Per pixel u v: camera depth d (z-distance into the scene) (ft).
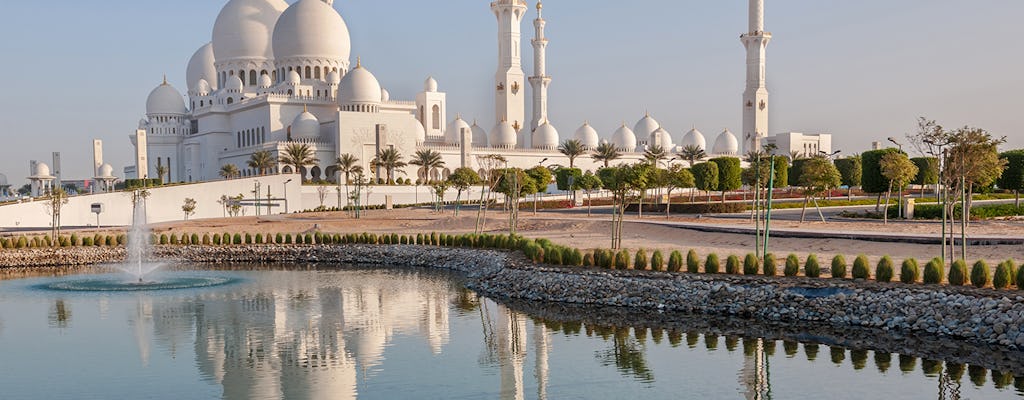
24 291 185.78
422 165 514.27
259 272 225.56
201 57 644.27
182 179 618.85
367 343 127.13
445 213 375.66
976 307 118.21
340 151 516.73
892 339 118.21
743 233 224.94
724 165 381.60
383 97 594.65
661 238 242.58
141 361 116.16
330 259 257.34
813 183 271.28
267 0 611.88
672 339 124.47
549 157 615.16
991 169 207.62
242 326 141.59
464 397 96.99
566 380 103.71
